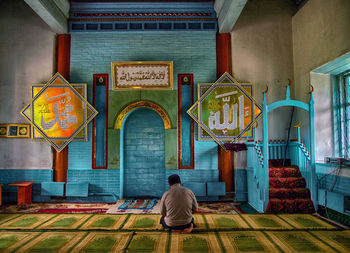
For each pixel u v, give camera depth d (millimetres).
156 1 6488
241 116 6270
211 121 6266
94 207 5676
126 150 6637
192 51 6492
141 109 6660
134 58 6461
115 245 3422
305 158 5430
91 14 6465
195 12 6504
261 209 5164
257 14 6633
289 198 5145
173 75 6445
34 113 6270
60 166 6277
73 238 3680
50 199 6215
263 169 5125
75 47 6484
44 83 6418
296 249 3279
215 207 5629
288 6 6648
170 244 3445
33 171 6270
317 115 5801
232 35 6551
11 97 6418
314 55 5688
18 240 3604
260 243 3475
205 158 6301
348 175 4758
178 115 6387
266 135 5098
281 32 6617
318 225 4227
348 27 4676
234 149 6004
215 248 3312
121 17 6453
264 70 6520
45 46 6480
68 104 6273
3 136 6348
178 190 3760
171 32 6473
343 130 5695
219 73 6457
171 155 6297
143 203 5941
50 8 5547
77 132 6246
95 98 6402
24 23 6543
